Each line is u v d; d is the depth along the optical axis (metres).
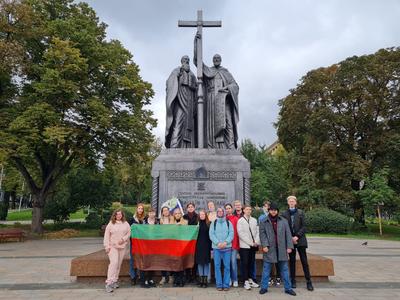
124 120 26.41
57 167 26.94
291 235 7.91
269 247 7.81
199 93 12.02
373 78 34.72
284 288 7.92
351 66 35.34
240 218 8.47
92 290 8.07
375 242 23.50
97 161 29.45
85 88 26.08
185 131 12.16
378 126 34.78
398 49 35.22
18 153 22.98
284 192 45.84
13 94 25.73
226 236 8.15
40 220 26.48
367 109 33.91
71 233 26.36
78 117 25.48
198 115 11.93
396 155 33.00
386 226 39.25
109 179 33.84
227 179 11.18
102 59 26.47
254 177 45.16
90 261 9.01
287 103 39.19
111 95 27.38
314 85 36.47
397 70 33.59
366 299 7.21
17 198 74.56
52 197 34.25
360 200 33.38
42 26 25.22
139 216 9.05
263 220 7.98
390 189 30.39
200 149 11.55
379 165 34.47
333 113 34.81
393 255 15.62
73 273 8.95
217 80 12.39
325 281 9.06
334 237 27.69
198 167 11.23
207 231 8.38
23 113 22.86
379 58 34.75
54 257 14.61
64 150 26.81
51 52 23.17
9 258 14.31
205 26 12.42
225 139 12.14
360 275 10.19
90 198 34.56
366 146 35.31
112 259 8.11
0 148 22.02
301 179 35.34
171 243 8.42
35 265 12.30
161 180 11.16
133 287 8.38
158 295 7.51
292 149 41.66
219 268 8.12
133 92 27.58
